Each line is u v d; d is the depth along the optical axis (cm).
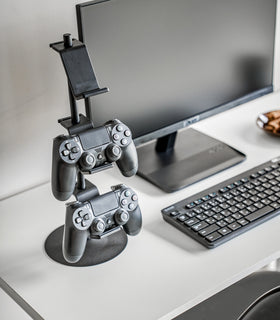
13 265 144
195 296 131
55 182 137
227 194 159
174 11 162
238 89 186
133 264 141
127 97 161
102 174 174
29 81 165
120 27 153
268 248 143
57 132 175
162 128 170
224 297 179
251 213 153
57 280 138
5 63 159
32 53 162
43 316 129
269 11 184
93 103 155
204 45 172
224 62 179
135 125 165
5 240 152
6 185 171
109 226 142
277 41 215
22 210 163
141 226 147
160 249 145
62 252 146
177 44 166
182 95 172
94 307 130
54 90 170
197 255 142
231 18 175
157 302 130
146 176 170
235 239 146
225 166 173
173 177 169
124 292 133
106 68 155
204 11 168
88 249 145
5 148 167
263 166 171
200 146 182
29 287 137
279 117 193
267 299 135
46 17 162
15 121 166
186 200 158
